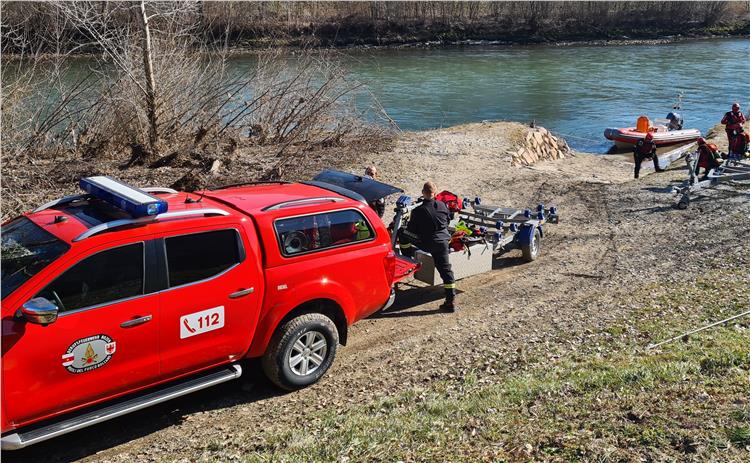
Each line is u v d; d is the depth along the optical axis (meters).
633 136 25.30
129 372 4.99
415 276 8.49
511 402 5.21
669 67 48.62
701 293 8.09
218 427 5.39
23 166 14.34
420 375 6.29
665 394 4.93
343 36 56.97
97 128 16.77
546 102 35.16
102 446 5.11
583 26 65.88
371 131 20.95
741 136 15.84
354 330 7.62
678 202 13.74
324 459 4.46
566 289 8.98
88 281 4.76
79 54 19.31
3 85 15.91
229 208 5.84
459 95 36.53
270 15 47.38
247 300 5.55
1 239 5.06
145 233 5.03
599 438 4.30
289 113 20.59
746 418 4.33
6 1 17.58
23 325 4.44
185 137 17.83
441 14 62.66
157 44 17.66
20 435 4.51
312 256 5.98
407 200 9.14
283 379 5.90
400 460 4.32
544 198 14.94
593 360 6.12
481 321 7.84
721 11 70.00
